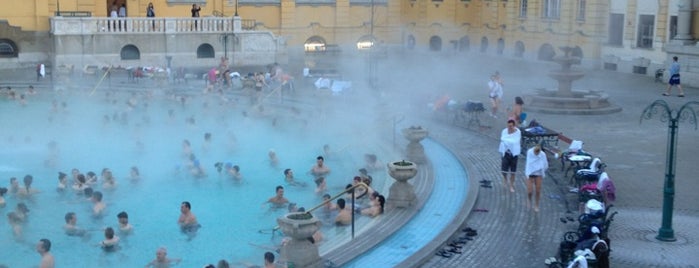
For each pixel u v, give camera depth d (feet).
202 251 58.95
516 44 184.34
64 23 146.20
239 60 160.25
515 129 70.23
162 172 82.12
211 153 90.63
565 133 97.96
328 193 73.82
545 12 176.04
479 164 81.61
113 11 153.99
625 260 53.93
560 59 115.03
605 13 161.48
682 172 78.84
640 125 103.24
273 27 180.86
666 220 58.13
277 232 63.16
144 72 142.10
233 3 174.40
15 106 116.26
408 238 57.88
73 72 143.02
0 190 69.00
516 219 62.75
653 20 150.92
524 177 75.46
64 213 68.13
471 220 62.44
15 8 151.33
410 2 197.16
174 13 169.37
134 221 66.18
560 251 52.70
